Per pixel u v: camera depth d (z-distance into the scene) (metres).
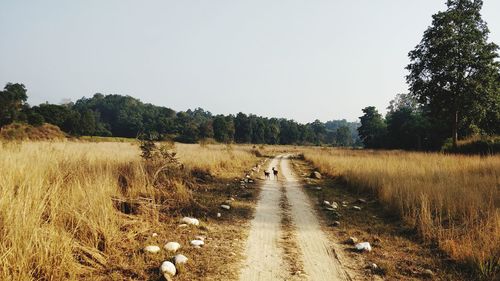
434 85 38.34
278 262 6.23
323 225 9.12
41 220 5.64
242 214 9.99
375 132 98.19
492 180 12.77
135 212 8.37
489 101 36.34
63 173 9.07
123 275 5.21
